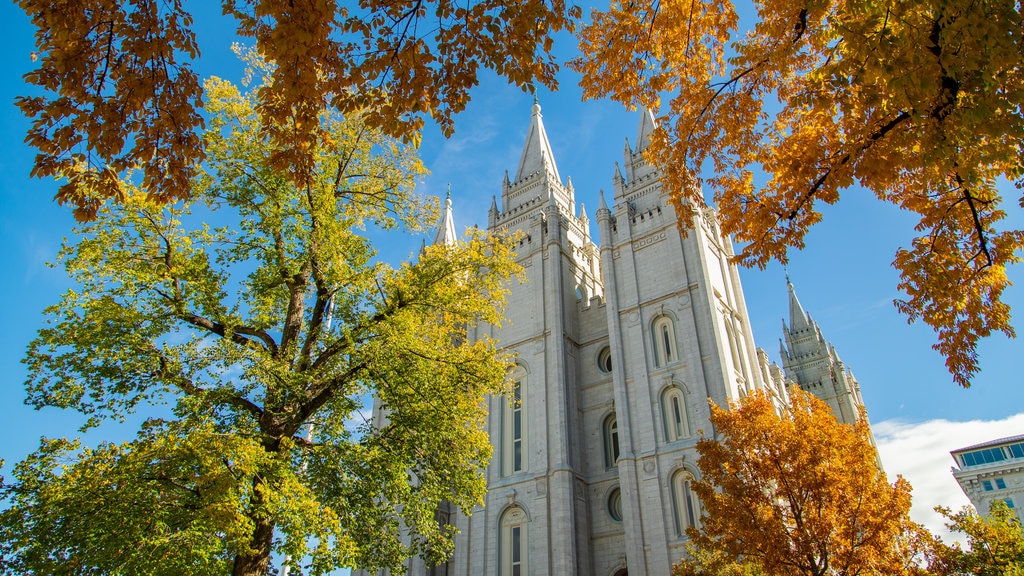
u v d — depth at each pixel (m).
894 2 8.70
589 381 42.62
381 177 20.92
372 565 18.12
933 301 12.16
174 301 16.48
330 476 16.95
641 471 35.41
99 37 7.84
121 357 15.10
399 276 19.27
